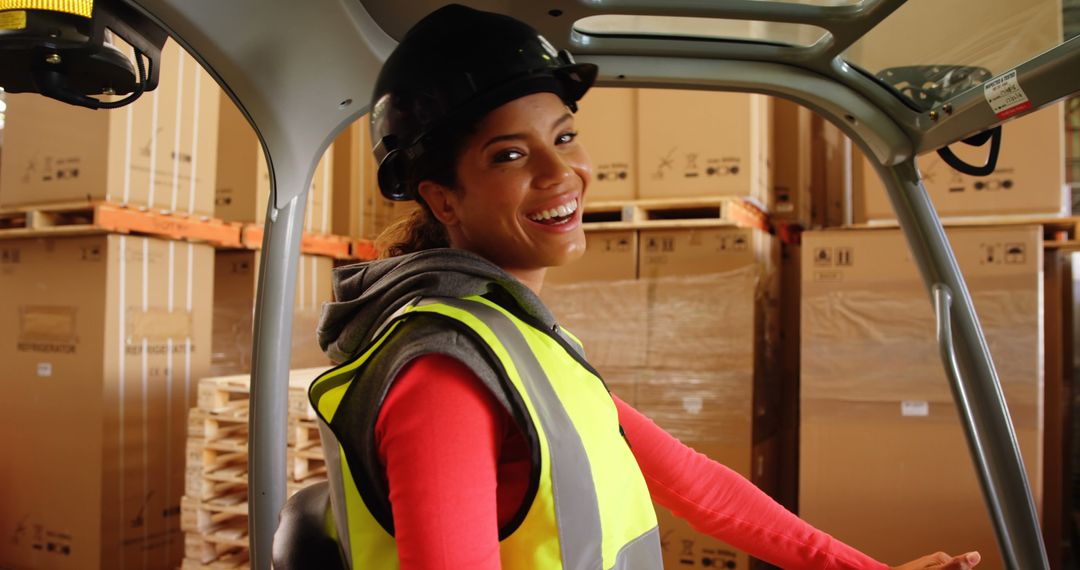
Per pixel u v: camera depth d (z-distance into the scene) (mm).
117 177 2930
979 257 2670
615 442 903
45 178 3018
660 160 2975
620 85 1343
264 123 1141
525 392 775
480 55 869
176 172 3148
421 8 1050
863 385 2764
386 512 760
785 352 3730
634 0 1088
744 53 1284
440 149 891
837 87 1338
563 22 1150
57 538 2988
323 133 1196
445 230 992
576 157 931
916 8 1050
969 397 1356
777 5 1096
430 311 788
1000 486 1329
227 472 2615
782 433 3656
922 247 1384
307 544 901
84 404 2951
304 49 1050
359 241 4105
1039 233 2605
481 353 769
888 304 2758
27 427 3086
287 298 1235
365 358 822
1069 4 945
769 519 1256
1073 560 3445
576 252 917
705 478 1260
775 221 3484
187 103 3191
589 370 941
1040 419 2570
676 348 2943
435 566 684
